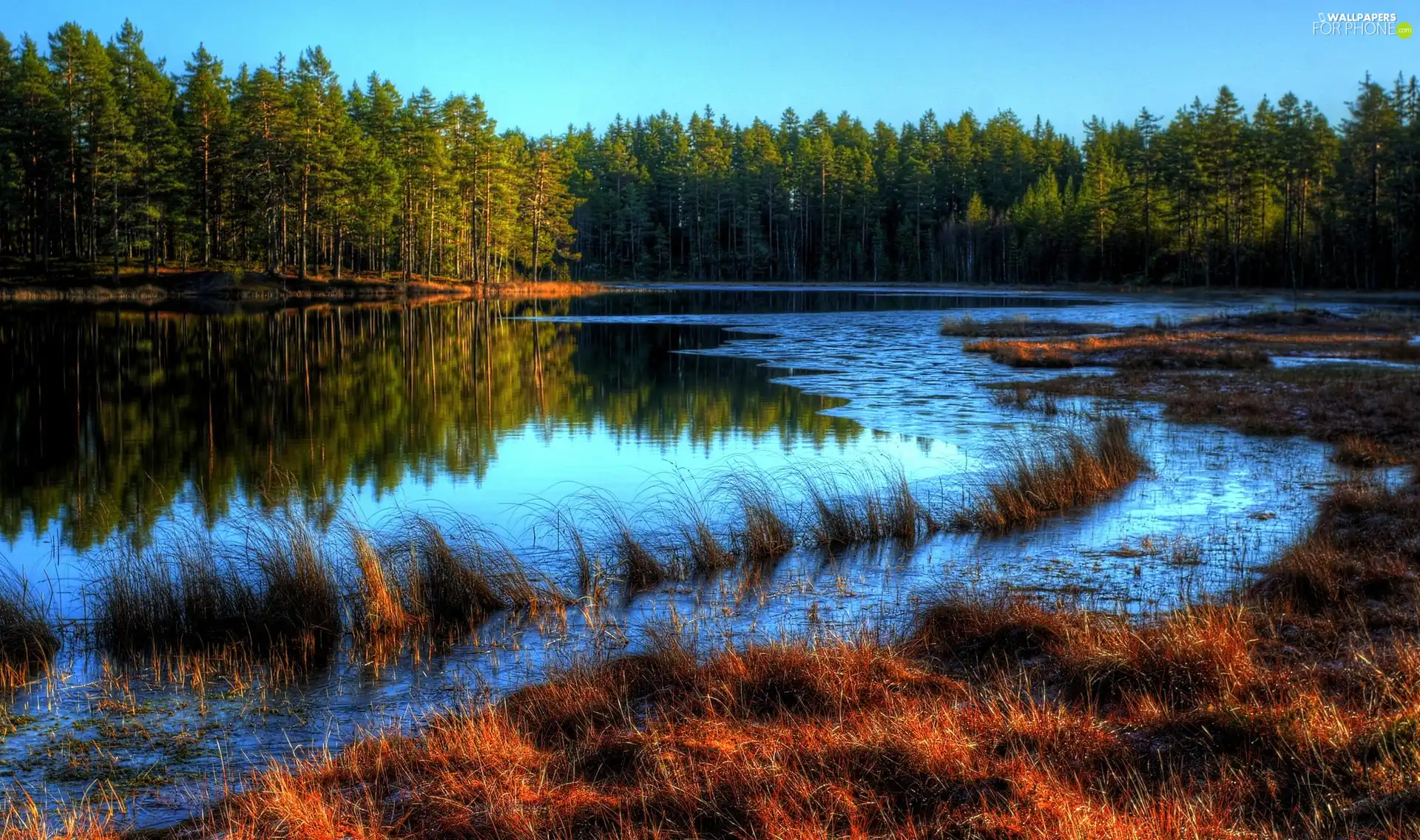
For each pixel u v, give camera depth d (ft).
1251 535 38.27
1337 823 14.98
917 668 23.85
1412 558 31.60
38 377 95.50
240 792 19.49
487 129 308.40
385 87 317.63
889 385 91.76
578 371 105.60
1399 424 61.93
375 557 32.14
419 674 26.50
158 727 23.11
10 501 49.21
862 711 20.86
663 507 46.21
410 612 31.17
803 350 127.54
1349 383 81.00
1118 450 50.57
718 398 84.84
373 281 262.88
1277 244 299.99
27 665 27.07
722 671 23.38
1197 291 284.82
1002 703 21.06
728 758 18.24
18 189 220.64
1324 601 28.25
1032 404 77.25
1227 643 22.11
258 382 94.68
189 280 223.10
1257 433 62.75
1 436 66.85
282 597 30.12
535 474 54.70
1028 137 488.02
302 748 21.84
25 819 18.63
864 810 16.47
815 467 54.70
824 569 35.83
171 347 123.54
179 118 267.18
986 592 31.09
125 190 225.56
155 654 27.99
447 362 113.70
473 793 18.10
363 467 57.21
